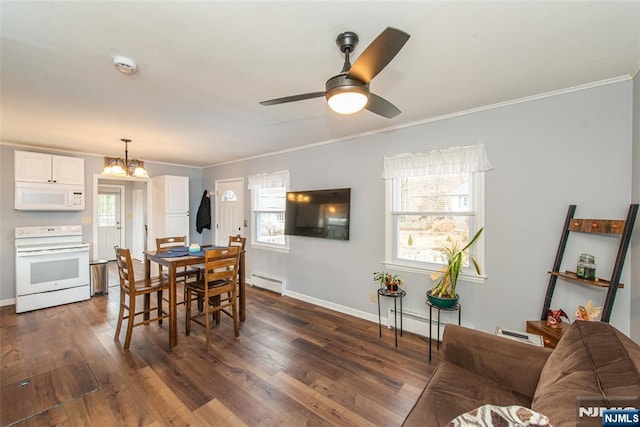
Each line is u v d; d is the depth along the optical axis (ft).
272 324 10.49
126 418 5.75
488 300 8.29
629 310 6.34
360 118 9.20
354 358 8.09
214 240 18.69
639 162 5.91
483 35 4.86
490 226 8.21
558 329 6.43
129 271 8.54
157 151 14.40
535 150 7.51
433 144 9.18
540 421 2.59
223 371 7.40
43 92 7.10
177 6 4.12
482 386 4.71
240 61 5.71
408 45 5.16
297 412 5.96
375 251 10.71
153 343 8.90
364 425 5.61
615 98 6.52
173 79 6.45
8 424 5.58
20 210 12.64
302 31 4.74
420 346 8.79
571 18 4.40
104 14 4.28
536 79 6.53
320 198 12.27
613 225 6.08
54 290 12.18
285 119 9.32
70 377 7.07
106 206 21.95
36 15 4.27
